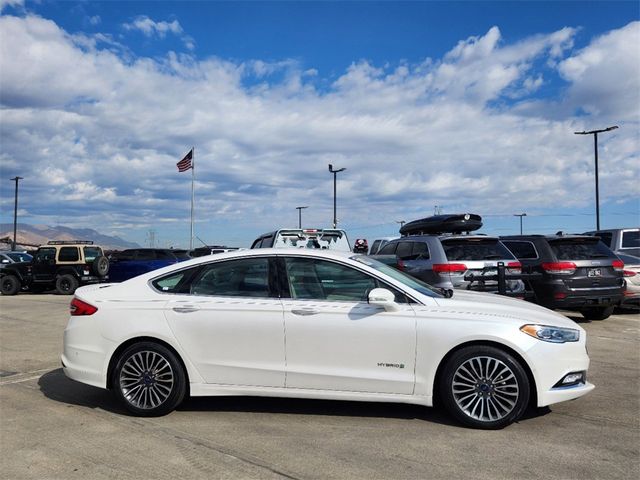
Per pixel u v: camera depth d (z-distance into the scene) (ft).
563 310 41.50
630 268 36.35
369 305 16.21
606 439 14.74
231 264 17.40
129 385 17.02
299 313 16.31
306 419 16.55
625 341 28.84
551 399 15.42
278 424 16.11
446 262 30.32
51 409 17.85
